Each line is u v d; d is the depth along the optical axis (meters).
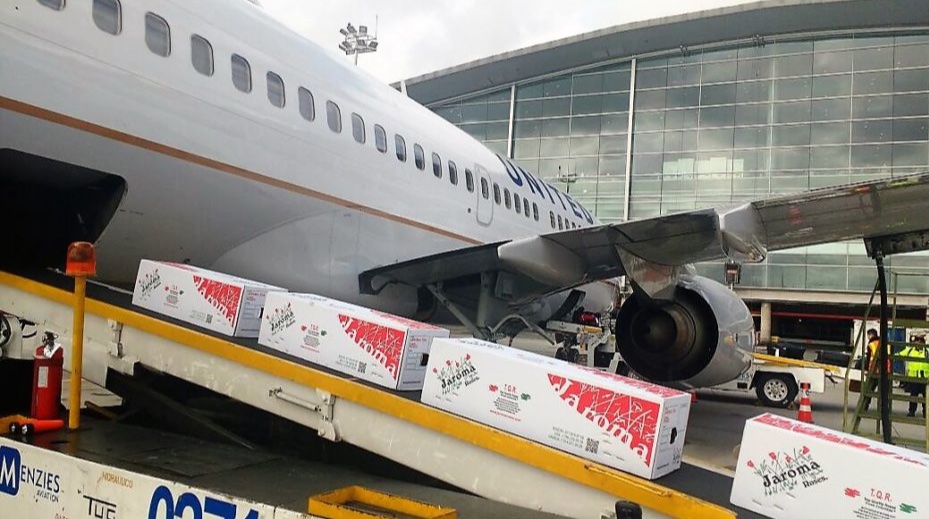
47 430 3.88
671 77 32.72
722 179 31.66
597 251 6.85
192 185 5.26
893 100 29.64
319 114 6.52
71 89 4.35
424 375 3.74
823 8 29.09
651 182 32.69
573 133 34.12
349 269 7.11
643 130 32.97
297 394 3.70
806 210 5.51
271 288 4.33
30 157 4.36
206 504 2.81
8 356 4.61
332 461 4.33
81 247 3.72
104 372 4.19
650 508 2.73
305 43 6.75
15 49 4.04
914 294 28.31
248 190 5.72
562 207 13.05
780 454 2.69
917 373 10.92
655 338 7.59
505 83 35.66
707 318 7.45
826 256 29.42
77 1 4.41
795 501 2.62
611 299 14.64
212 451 4.00
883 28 29.69
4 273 4.52
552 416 3.08
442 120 9.66
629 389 2.96
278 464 3.89
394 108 8.05
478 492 3.20
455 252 7.20
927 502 2.37
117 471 3.02
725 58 31.89
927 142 29.09
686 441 7.47
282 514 2.71
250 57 5.82
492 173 10.23
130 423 4.60
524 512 3.07
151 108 4.86
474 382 3.29
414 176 8.04
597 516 2.89
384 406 3.40
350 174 6.89
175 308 4.29
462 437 3.19
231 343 3.87
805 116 30.77
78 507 3.12
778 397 11.30
